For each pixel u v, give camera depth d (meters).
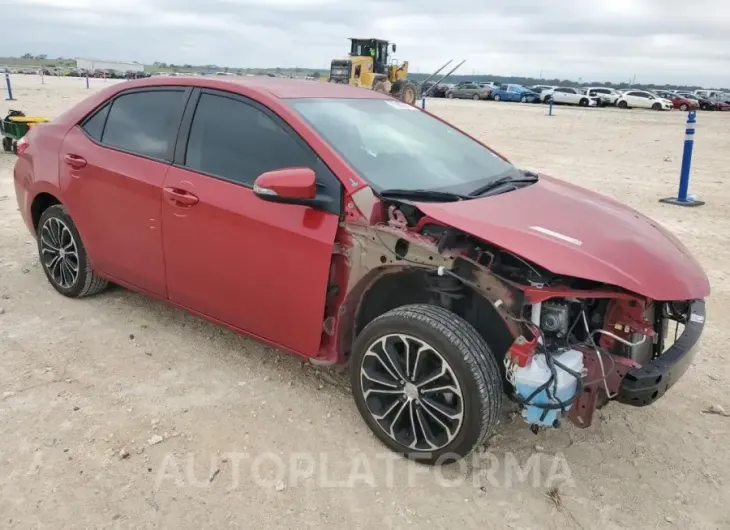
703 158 15.12
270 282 3.35
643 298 2.84
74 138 4.40
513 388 2.92
